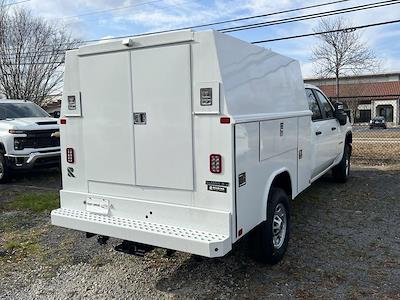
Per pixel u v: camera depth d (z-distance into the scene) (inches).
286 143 178.4
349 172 350.3
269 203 158.7
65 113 164.1
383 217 230.7
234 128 129.0
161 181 143.3
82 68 156.6
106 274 161.6
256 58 152.0
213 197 133.0
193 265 167.5
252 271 160.7
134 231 139.7
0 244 197.5
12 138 344.5
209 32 127.8
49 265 171.6
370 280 151.6
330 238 196.9
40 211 256.2
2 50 1046.4
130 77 145.0
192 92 132.7
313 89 251.9
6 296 145.4
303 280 152.3
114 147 153.0
